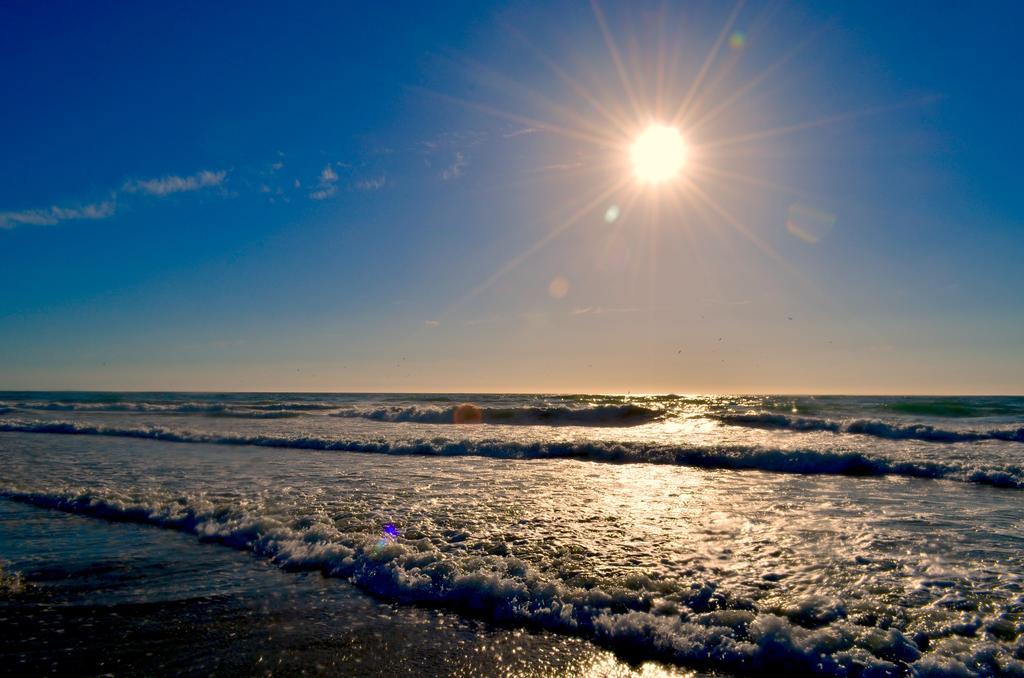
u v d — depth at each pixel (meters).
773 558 6.64
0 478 11.98
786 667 4.35
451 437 19.05
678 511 8.98
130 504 9.45
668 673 4.35
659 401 39.44
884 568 6.27
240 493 10.27
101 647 4.71
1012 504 9.57
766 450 14.00
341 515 8.62
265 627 5.10
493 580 5.84
